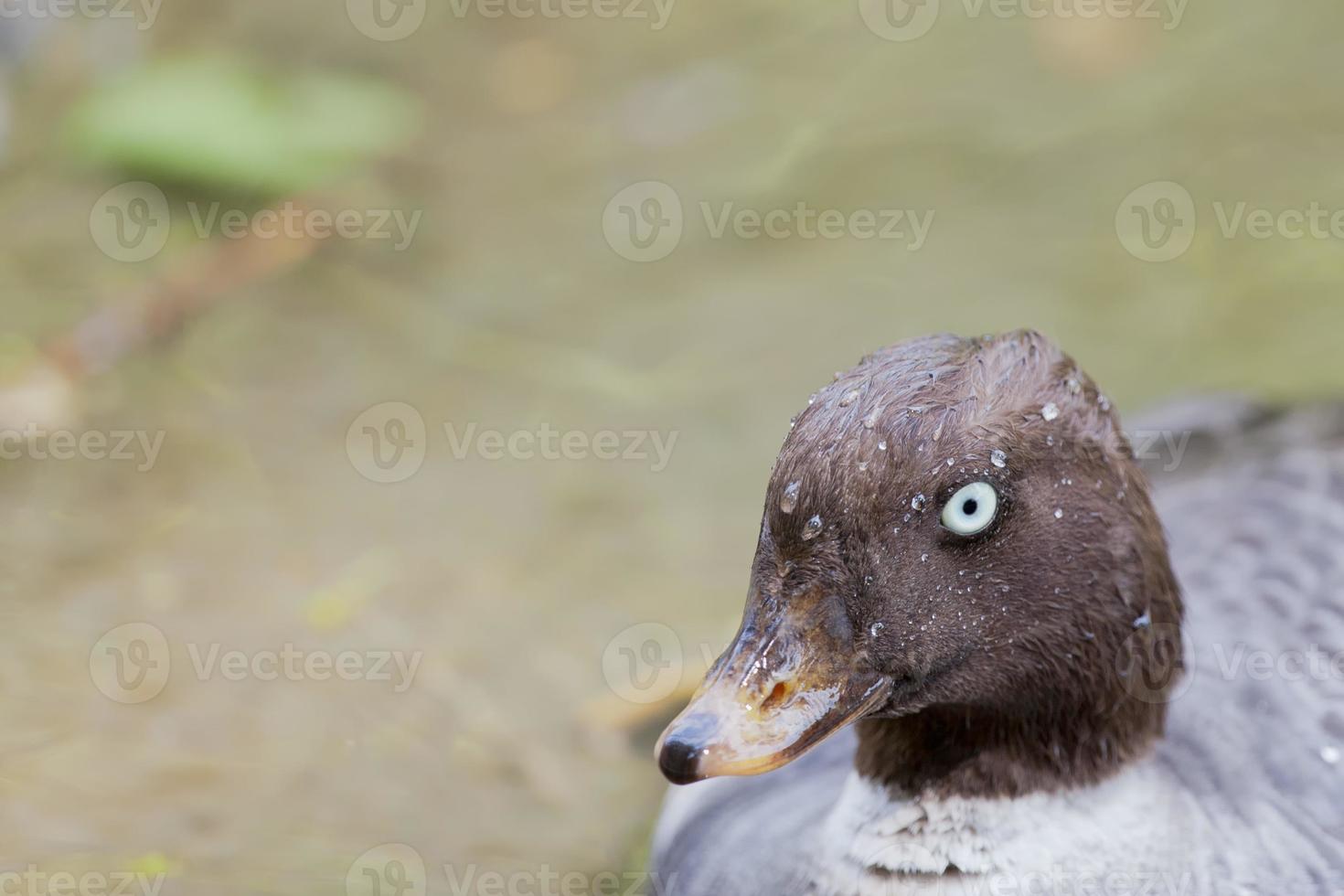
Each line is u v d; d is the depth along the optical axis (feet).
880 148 38.63
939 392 16.48
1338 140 37.17
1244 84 39.24
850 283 34.88
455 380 33.12
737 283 35.29
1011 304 33.73
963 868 17.30
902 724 17.65
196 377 33.17
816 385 32.32
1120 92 39.45
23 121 39.88
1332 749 19.03
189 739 24.77
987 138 38.47
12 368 32.48
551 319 34.65
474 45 43.27
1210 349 32.07
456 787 24.21
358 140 39.24
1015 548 16.58
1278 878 17.54
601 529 29.40
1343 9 41.16
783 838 19.38
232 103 38.83
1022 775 17.34
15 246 36.11
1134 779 17.58
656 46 43.04
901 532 16.31
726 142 39.34
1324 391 30.45
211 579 28.09
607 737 25.26
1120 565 17.01
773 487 16.47
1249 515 22.47
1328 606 20.68
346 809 23.63
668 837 21.25
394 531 29.37
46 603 27.27
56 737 24.57
